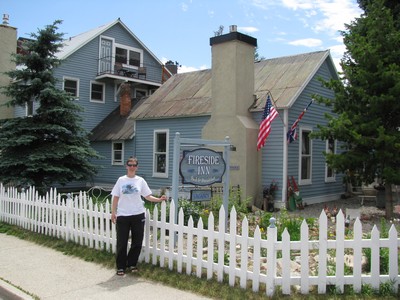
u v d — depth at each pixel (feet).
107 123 77.66
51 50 48.21
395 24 54.65
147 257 21.86
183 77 68.80
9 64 74.38
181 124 57.62
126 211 20.81
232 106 47.03
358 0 59.36
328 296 16.61
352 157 36.42
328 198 56.29
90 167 48.11
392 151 35.06
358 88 36.73
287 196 46.26
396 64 37.52
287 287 16.85
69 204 27.43
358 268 17.03
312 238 25.48
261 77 55.52
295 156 49.29
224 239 18.54
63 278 20.08
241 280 17.72
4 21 75.00
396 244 17.24
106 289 18.44
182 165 25.05
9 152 44.70
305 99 51.31
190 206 29.63
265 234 27.22
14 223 33.50
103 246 24.59
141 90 90.53
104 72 81.10
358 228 17.06
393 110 36.35
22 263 22.88
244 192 45.16
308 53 56.29
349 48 39.70
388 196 37.65
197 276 19.34
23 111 76.54
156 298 17.21
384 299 16.43
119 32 88.02
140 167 64.44
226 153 27.50
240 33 47.65
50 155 43.32
